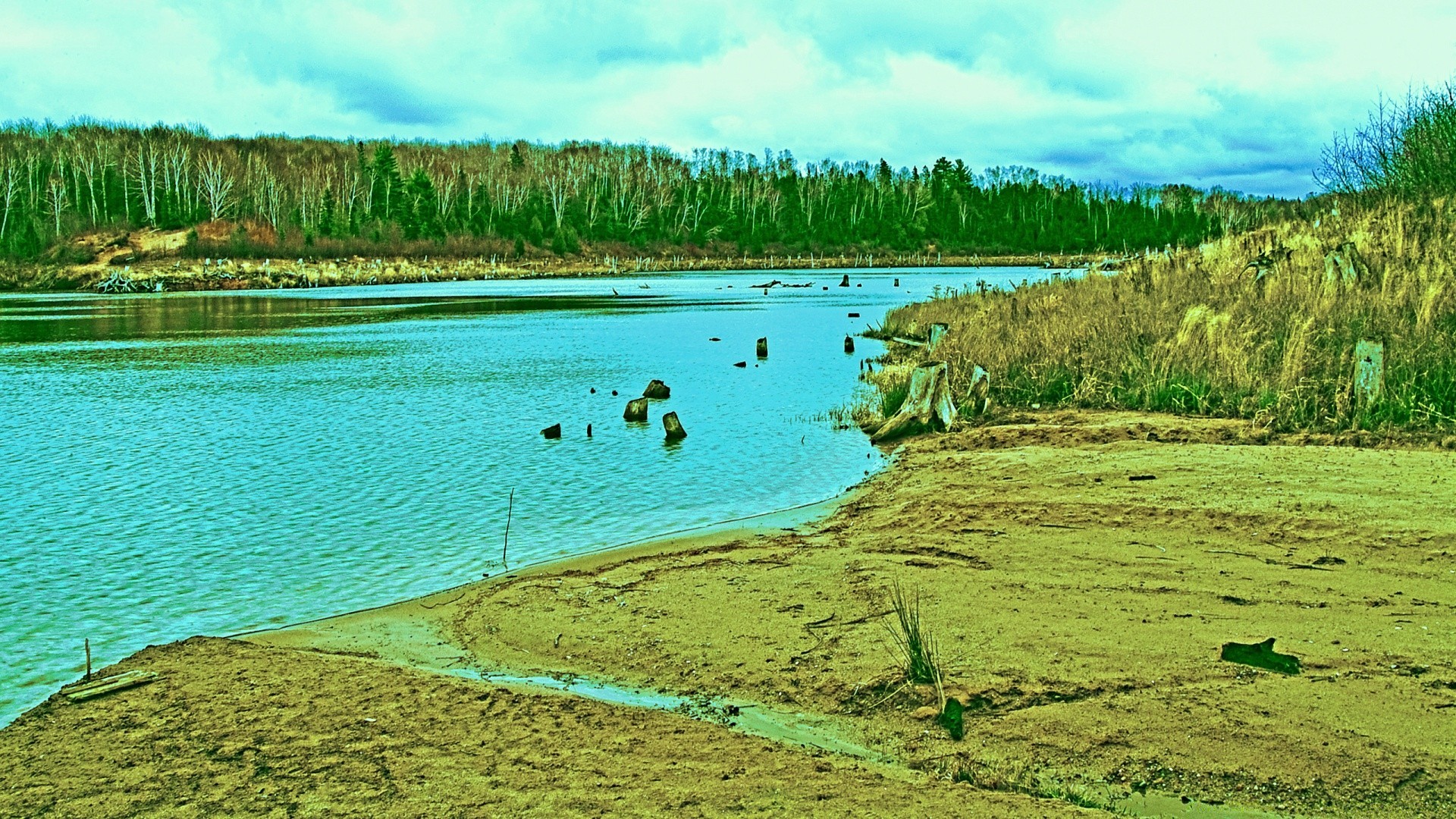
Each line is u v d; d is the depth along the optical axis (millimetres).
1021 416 15719
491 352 30156
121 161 122375
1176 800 4688
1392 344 13914
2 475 13531
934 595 7480
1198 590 7348
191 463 14344
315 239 107688
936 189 171000
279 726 5664
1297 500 9445
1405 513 8773
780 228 151375
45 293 75688
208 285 79812
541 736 5508
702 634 7035
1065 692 5723
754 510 11430
